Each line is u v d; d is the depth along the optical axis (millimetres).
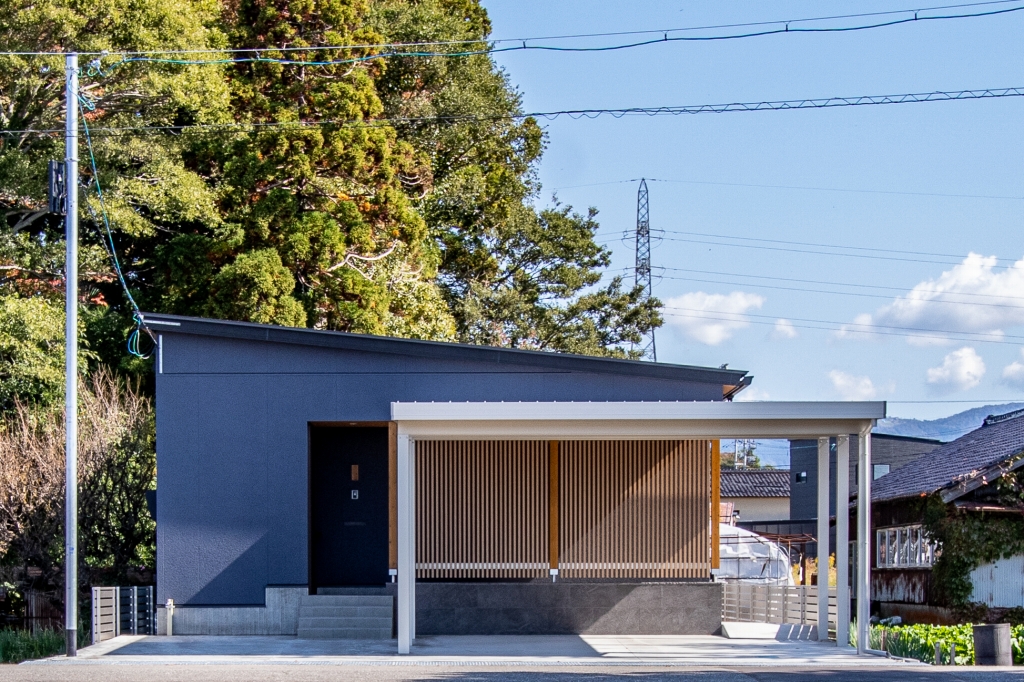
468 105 32188
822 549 16250
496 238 39844
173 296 25594
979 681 11352
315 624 16328
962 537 19781
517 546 17156
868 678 11625
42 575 19266
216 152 26453
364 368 17109
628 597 17062
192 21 24000
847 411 14359
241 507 16906
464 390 17047
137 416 21156
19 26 21734
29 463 19328
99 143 23078
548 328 39688
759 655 14352
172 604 16641
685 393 17062
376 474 17875
